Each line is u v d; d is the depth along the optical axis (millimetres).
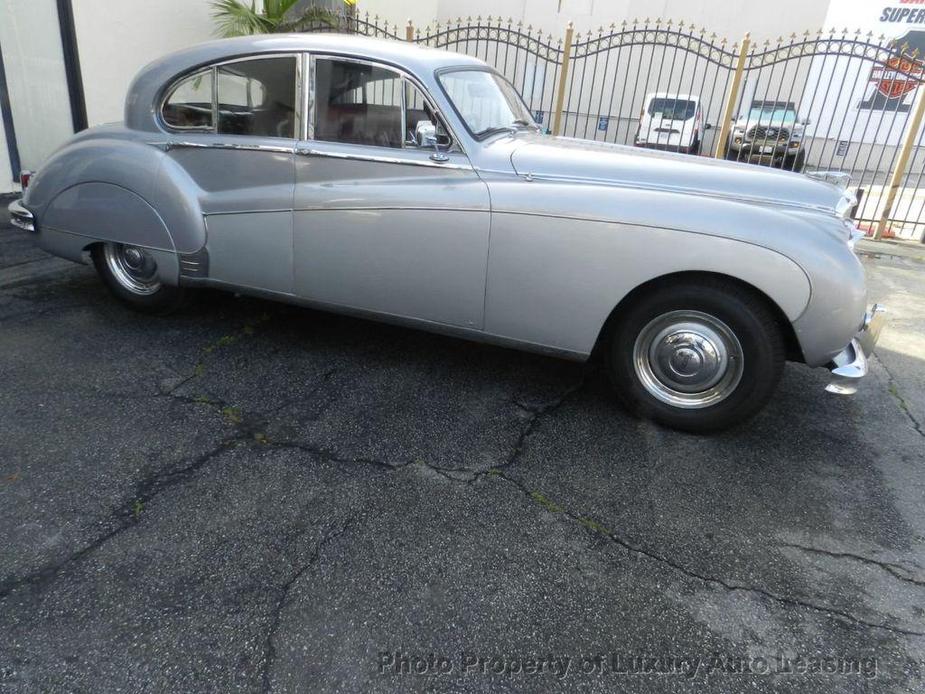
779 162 14672
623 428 3361
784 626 2158
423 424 3297
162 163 3859
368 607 2143
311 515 2572
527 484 2852
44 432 3023
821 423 3564
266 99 3602
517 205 3180
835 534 2637
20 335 4055
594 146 3793
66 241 4297
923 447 3373
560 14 19859
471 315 3451
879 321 3152
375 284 3580
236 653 1945
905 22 17094
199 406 3344
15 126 6977
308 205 3555
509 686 1893
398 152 3396
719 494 2857
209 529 2461
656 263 3021
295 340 4238
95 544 2352
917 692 1932
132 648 1942
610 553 2459
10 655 1897
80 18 7262
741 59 8906
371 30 13367
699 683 1935
